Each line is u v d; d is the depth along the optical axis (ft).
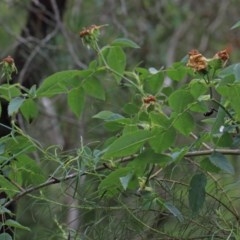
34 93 7.01
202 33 17.16
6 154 7.02
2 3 15.83
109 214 7.07
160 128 6.60
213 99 6.66
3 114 8.26
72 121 14.08
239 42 16.85
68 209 7.21
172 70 7.16
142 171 6.71
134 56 15.31
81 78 7.11
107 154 6.54
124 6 15.35
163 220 7.07
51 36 13.57
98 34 7.10
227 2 17.20
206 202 7.04
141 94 7.23
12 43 14.83
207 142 7.14
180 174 7.11
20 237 7.75
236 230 6.96
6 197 7.25
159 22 16.63
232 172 6.66
